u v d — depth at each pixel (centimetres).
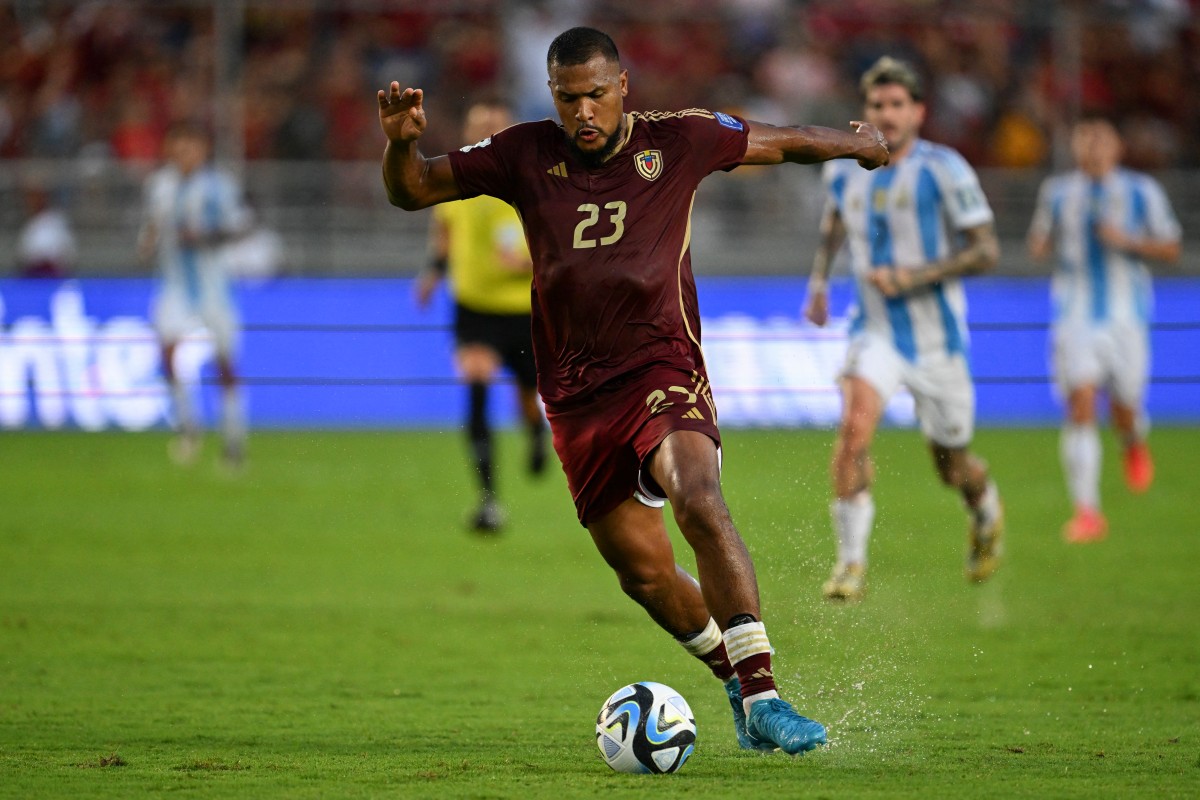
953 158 2838
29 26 7038
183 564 3341
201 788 1535
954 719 1941
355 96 6875
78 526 3866
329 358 5978
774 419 5309
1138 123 7188
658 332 1669
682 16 7112
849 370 2838
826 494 4134
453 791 1520
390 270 6494
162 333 4969
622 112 1691
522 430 6169
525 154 1695
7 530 3784
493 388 6134
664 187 1688
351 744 1786
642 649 2477
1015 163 7062
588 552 3572
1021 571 3241
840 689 2136
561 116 1653
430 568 3331
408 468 5059
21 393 5862
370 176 6562
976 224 2806
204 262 4894
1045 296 6128
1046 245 3875
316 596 2983
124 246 6438
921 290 2844
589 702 2072
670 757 1611
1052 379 3853
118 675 2239
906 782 1562
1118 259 3812
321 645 2498
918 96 2870
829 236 2983
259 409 5981
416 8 6762
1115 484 4709
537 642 2538
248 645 2494
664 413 1627
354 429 6016
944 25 7225
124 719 1931
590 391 1672
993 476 4834
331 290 6009
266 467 5053
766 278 6322
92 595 2955
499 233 3819
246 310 5950
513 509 4306
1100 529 3712
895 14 7319
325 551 3556
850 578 2720
